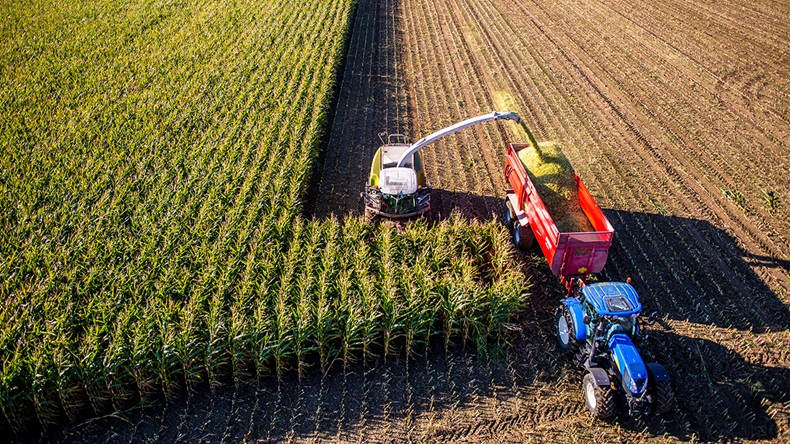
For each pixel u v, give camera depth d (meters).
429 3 41.78
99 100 24.77
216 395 12.88
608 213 19.19
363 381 13.30
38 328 12.81
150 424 12.19
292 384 13.23
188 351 12.51
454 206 19.38
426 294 14.09
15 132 22.05
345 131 24.27
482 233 16.88
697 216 19.09
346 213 18.95
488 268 16.22
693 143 23.45
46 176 19.25
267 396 12.88
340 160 22.14
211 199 17.77
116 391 12.41
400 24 37.44
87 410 12.48
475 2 42.16
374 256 15.91
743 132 24.31
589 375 12.11
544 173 17.19
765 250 17.56
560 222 16.05
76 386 11.93
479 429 12.18
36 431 12.04
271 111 23.86
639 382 11.28
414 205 16.84
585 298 12.56
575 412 12.55
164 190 18.31
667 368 13.58
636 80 29.19
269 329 13.08
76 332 13.31
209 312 13.66
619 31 36.00
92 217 17.22
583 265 14.68
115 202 17.78
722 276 16.47
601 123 24.98
